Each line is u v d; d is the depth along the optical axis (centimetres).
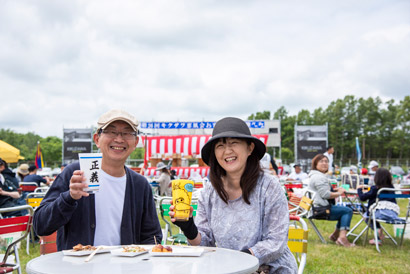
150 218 291
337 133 10500
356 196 1049
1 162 656
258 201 246
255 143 249
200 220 264
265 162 973
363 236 789
